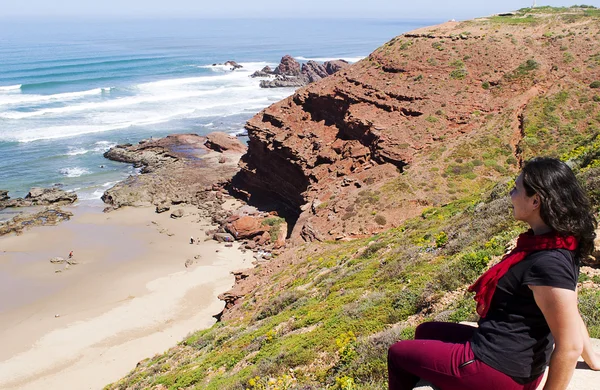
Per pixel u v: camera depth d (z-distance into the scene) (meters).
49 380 34.81
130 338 39.84
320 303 20.42
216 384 16.47
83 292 46.78
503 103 59.09
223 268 52.06
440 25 80.00
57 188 69.88
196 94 134.88
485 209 20.59
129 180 75.25
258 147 69.00
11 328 40.97
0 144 87.50
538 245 3.37
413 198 47.53
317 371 13.12
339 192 53.12
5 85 129.12
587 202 3.29
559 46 65.75
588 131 52.31
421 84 63.72
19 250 54.56
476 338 3.61
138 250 55.78
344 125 63.69
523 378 3.40
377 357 11.14
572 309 3.10
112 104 117.88
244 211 66.75
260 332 20.62
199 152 88.31
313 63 174.00
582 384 4.02
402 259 19.72
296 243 47.59
